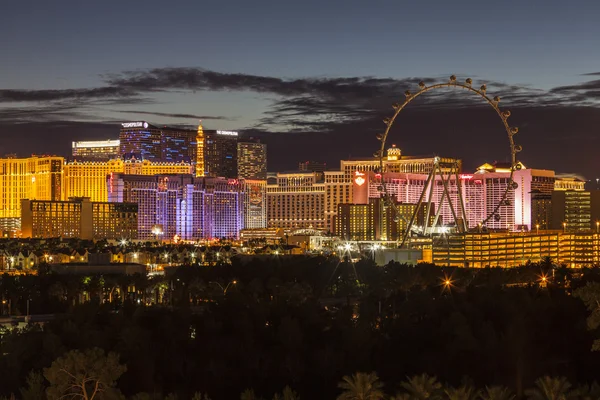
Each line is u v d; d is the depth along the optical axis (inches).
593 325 7258.9
